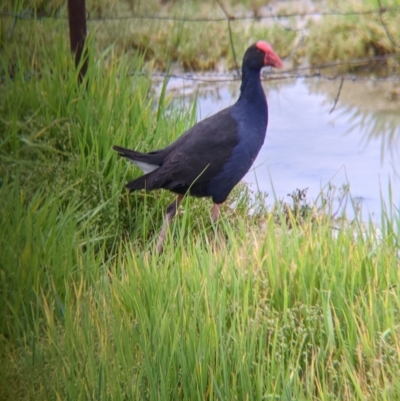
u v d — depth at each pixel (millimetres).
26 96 14586
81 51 15422
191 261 10859
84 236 12430
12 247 10758
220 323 9172
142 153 13117
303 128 19281
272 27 23359
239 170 13328
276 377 8758
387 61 22484
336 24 22922
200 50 22438
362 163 17484
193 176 12922
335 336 9672
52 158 13625
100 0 22031
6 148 13828
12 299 10406
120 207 13555
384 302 9805
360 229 11375
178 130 15055
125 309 10258
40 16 19922
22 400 9078
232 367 8914
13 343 10055
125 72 15492
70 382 8766
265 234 11320
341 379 8828
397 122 19547
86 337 9312
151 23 22328
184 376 8742
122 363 9008
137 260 11016
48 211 12195
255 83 13383
